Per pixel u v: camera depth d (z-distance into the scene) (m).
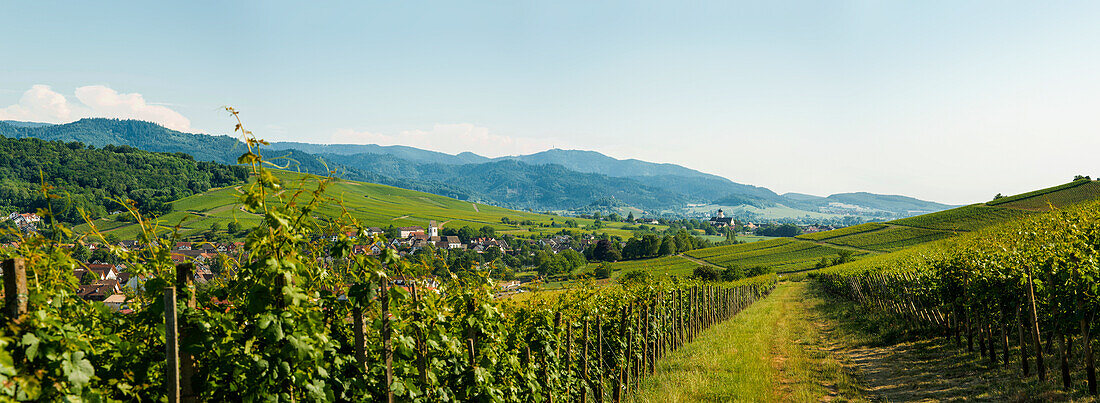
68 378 2.60
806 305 36.34
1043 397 9.07
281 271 3.24
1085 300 8.84
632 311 11.58
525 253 157.75
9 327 2.44
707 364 13.09
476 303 5.71
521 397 7.07
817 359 15.08
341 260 4.05
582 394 9.29
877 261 43.78
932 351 14.93
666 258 132.75
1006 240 17.02
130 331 3.28
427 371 4.93
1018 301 11.00
